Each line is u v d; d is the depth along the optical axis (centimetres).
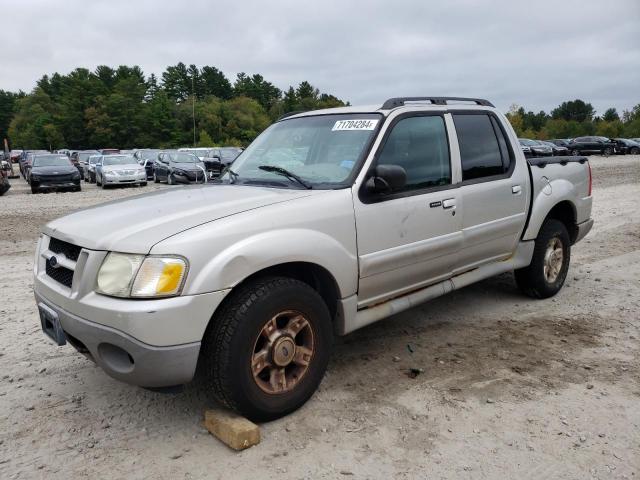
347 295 363
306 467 286
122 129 10181
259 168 411
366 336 466
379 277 382
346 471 282
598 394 358
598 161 3503
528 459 290
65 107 10706
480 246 464
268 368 322
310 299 330
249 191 367
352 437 312
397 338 461
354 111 420
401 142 400
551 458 290
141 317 276
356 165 372
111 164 2250
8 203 1562
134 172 2178
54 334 330
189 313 284
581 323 492
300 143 420
